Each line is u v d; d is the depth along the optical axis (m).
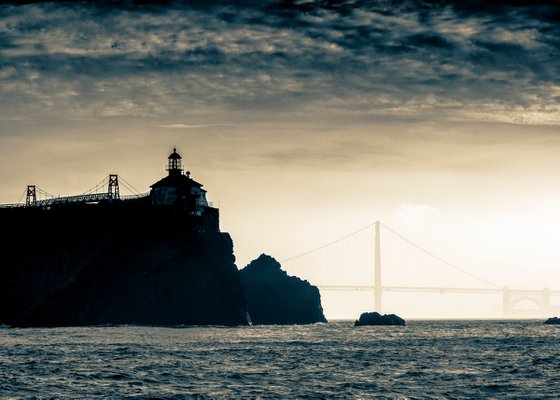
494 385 141.00
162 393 130.62
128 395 128.50
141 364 170.38
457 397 129.25
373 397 128.25
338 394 130.88
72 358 183.12
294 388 137.00
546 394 132.38
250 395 129.25
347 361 182.75
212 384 141.00
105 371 156.62
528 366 173.00
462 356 198.75
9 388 134.88
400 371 162.50
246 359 185.00
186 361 177.62
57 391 132.38
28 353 196.38
